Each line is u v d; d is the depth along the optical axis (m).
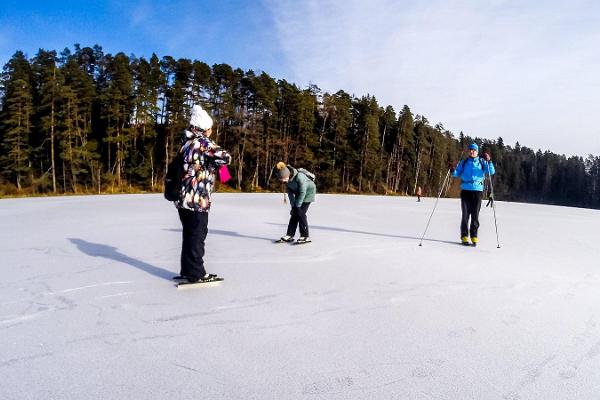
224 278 3.82
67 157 35.41
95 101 43.03
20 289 3.26
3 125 36.88
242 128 46.47
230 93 47.88
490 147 100.62
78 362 2.09
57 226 7.04
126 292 3.28
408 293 3.52
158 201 14.91
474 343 2.49
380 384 1.96
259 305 3.07
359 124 57.56
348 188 55.72
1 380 1.89
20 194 33.78
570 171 100.19
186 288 3.42
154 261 4.41
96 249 4.96
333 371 2.08
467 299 3.41
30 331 2.46
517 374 2.11
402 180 66.94
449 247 6.18
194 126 3.52
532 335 2.65
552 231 9.30
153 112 42.12
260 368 2.09
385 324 2.77
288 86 49.78
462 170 6.50
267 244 5.76
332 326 2.70
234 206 13.19
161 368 2.05
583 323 2.90
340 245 5.88
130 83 41.78
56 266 4.04
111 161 42.12
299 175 5.73
